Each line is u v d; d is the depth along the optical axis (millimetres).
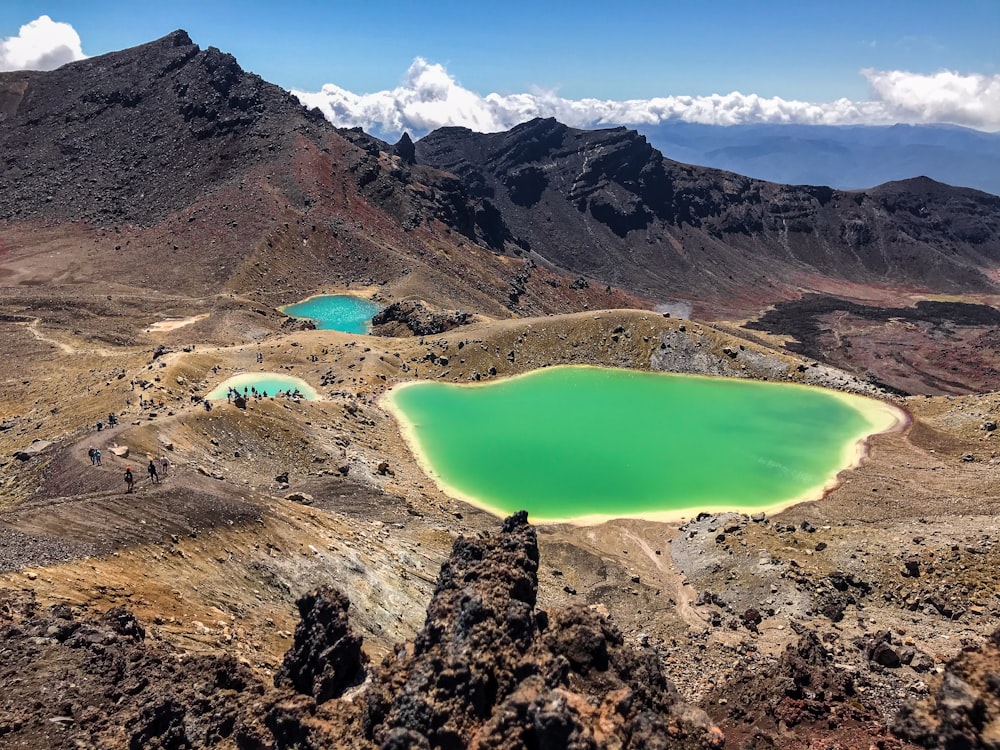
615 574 85125
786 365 174000
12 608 42156
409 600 66188
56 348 173000
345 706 34625
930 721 30734
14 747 31422
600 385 169750
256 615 53469
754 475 121938
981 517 90000
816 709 43344
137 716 34094
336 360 168250
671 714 33781
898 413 148625
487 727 30156
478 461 126125
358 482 103312
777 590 75562
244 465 99000
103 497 62500
